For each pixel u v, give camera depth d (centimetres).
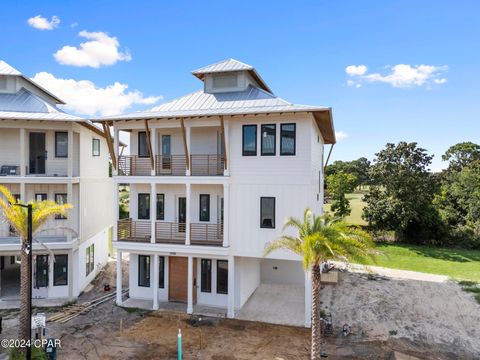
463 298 2170
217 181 1900
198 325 1788
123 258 3084
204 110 1931
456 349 1562
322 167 2800
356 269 2800
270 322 1827
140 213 2180
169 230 2102
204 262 2058
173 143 2134
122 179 2038
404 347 1571
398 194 3638
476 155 6116
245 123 1891
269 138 1866
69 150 2164
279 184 1844
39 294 2155
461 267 2898
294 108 1747
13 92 2314
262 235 1862
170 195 2117
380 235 3772
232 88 2184
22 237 1525
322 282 2412
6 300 2094
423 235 3653
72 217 2288
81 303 2109
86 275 2436
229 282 1891
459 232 3644
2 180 2097
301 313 1942
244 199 1891
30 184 2272
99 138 2692
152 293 2134
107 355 1485
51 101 2780
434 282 2481
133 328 1753
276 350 1533
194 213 2084
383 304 2069
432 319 1873
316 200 2177
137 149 2167
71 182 2159
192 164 2080
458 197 4056
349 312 1956
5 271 2609
